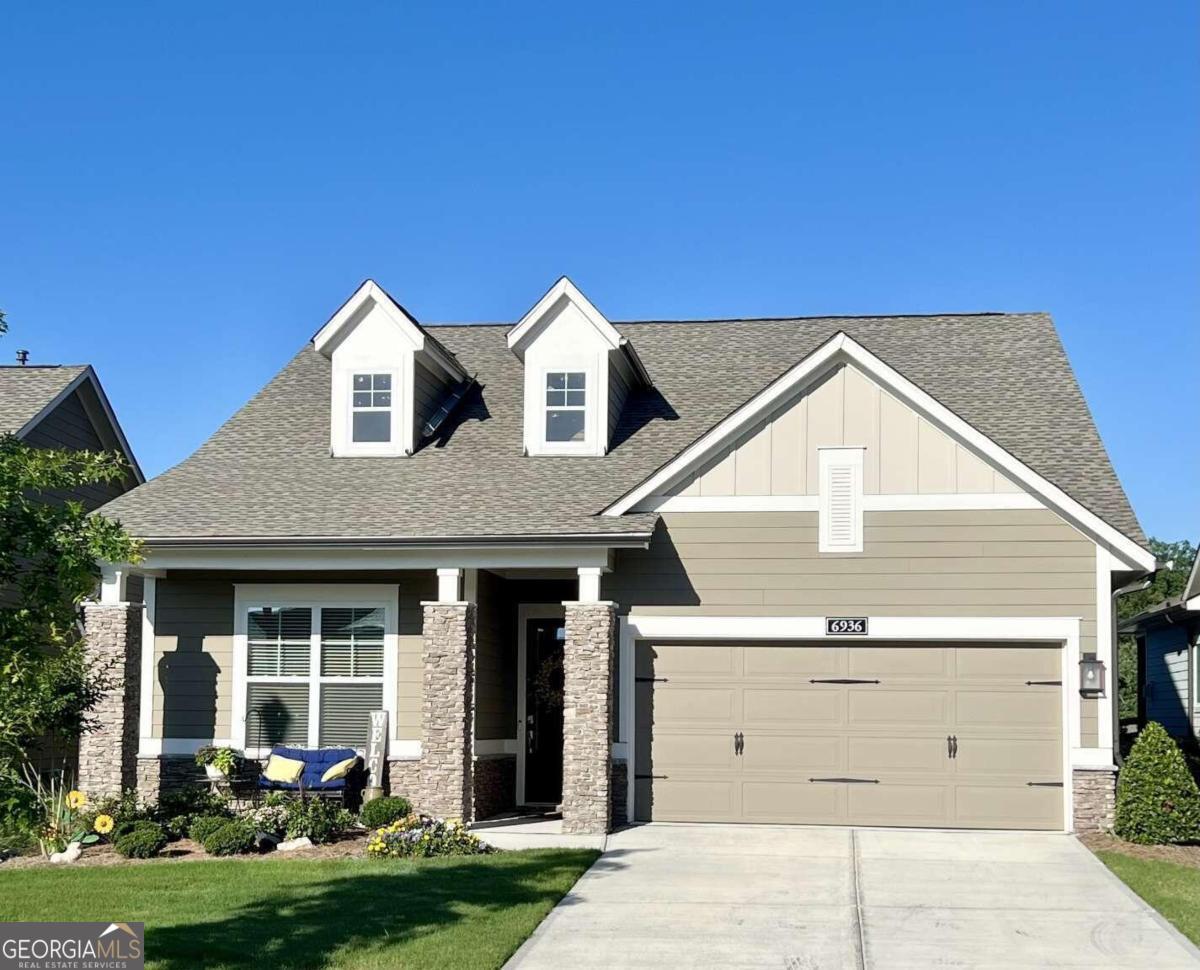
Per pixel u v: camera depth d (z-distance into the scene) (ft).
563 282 68.49
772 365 75.51
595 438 68.08
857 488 60.49
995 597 59.21
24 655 30.58
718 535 61.31
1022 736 59.31
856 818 60.13
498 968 36.65
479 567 60.29
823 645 60.95
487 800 65.26
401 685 64.64
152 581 66.49
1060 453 65.10
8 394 87.45
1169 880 48.37
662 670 61.77
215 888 45.37
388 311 69.62
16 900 43.37
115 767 60.64
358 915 41.65
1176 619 86.99
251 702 65.51
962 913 43.70
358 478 67.00
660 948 39.42
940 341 77.20
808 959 38.34
